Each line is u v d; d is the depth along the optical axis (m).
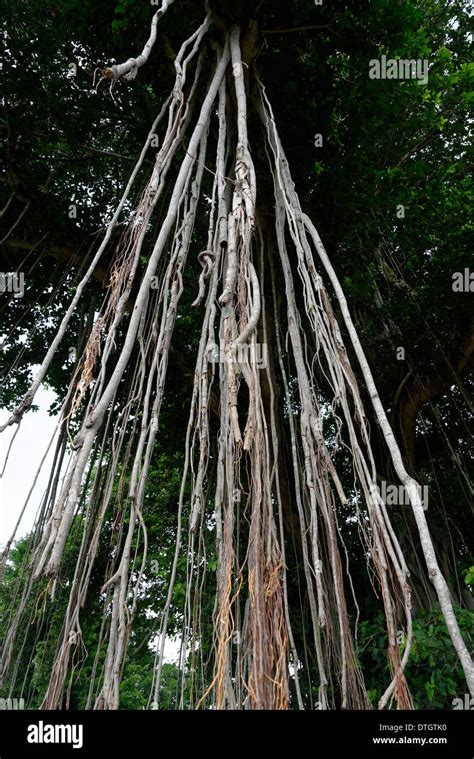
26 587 1.94
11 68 3.77
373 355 5.12
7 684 2.72
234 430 1.23
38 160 4.28
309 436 1.54
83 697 3.04
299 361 1.73
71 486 1.09
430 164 5.45
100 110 4.16
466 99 4.59
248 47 2.65
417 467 5.51
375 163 4.88
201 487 1.36
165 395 5.22
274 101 3.32
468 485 4.91
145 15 2.72
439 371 4.86
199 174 2.04
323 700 1.23
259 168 3.19
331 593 3.06
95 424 1.20
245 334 1.37
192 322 5.11
